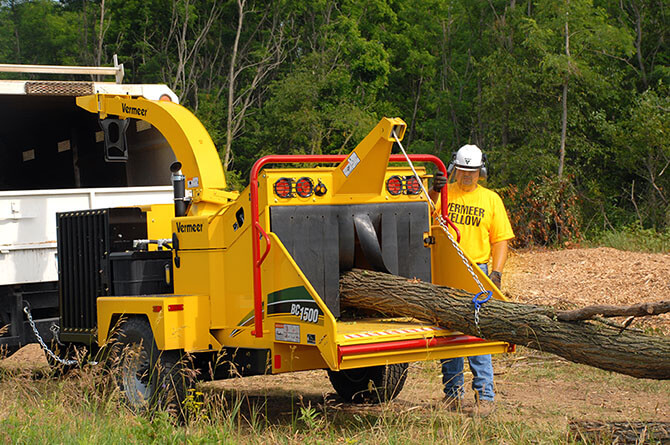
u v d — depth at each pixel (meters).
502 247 7.75
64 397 7.64
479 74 31.66
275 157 6.70
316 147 39.16
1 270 9.67
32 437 6.17
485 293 6.56
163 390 7.10
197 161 8.59
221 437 6.33
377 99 53.91
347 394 8.48
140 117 9.38
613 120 30.61
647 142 27.72
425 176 7.46
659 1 34.78
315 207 6.84
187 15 45.19
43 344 9.47
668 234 21.25
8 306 9.95
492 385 7.66
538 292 14.53
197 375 7.23
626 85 33.88
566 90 28.23
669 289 13.50
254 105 48.44
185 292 7.64
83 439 6.04
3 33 50.22
